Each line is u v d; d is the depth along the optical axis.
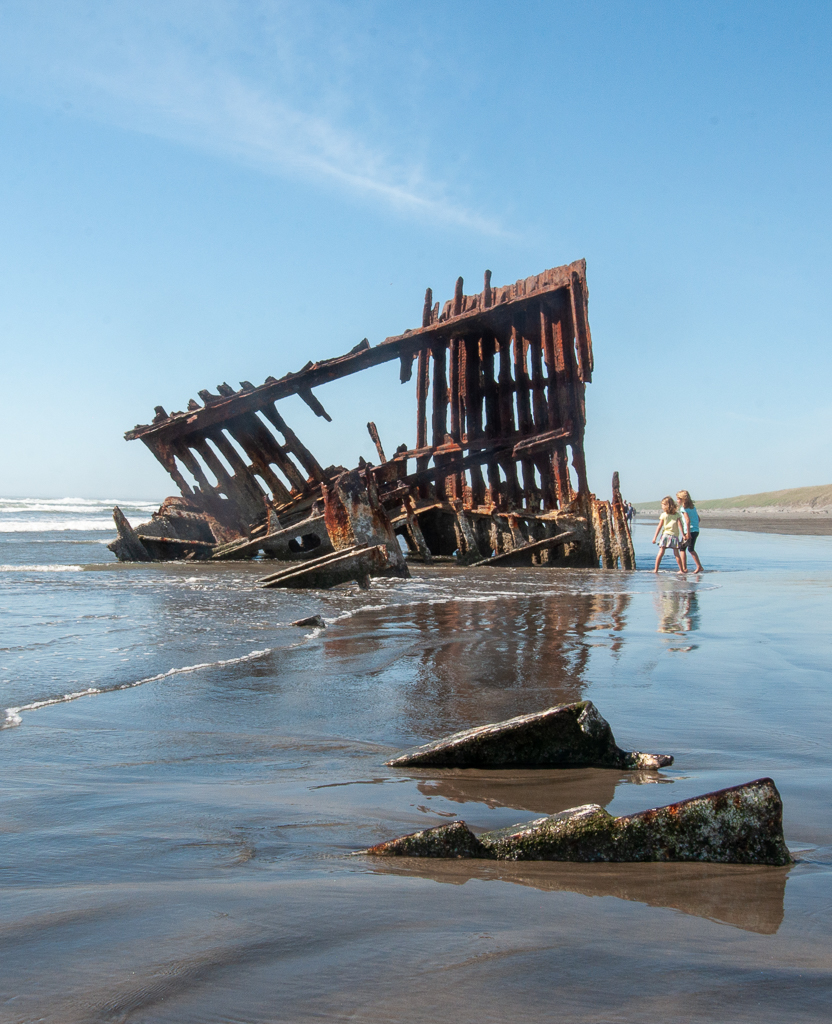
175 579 10.95
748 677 4.67
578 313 14.52
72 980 1.28
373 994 1.25
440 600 9.02
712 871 1.88
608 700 4.05
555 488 15.37
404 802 2.51
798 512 93.56
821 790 2.59
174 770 2.87
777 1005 1.24
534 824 2.02
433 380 16.58
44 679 4.33
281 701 4.03
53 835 2.10
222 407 14.74
